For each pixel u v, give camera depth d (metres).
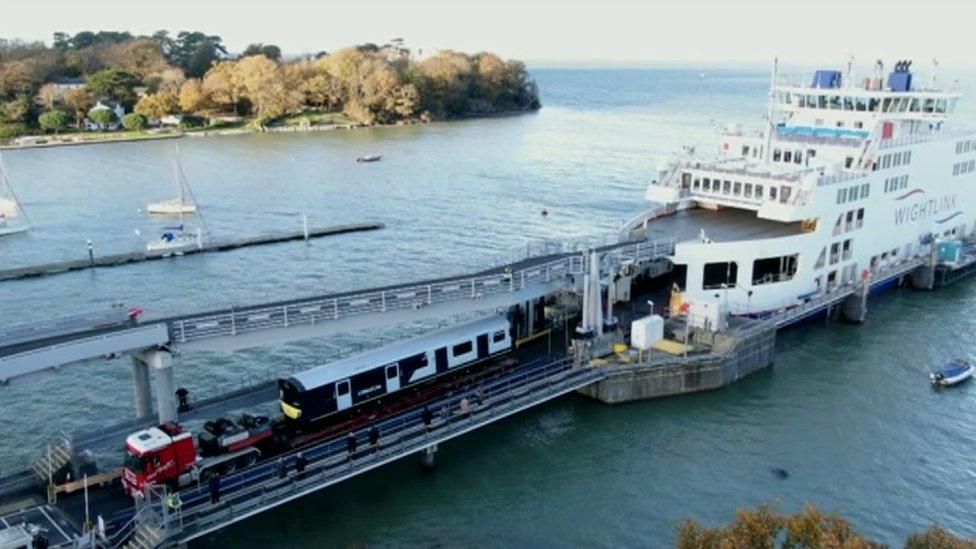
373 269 100.69
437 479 51.06
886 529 46.62
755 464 53.41
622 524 47.09
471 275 61.38
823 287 77.44
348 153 197.25
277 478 44.62
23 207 133.75
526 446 55.16
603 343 63.00
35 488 44.22
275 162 182.88
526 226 122.56
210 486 42.28
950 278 91.69
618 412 59.72
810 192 72.44
